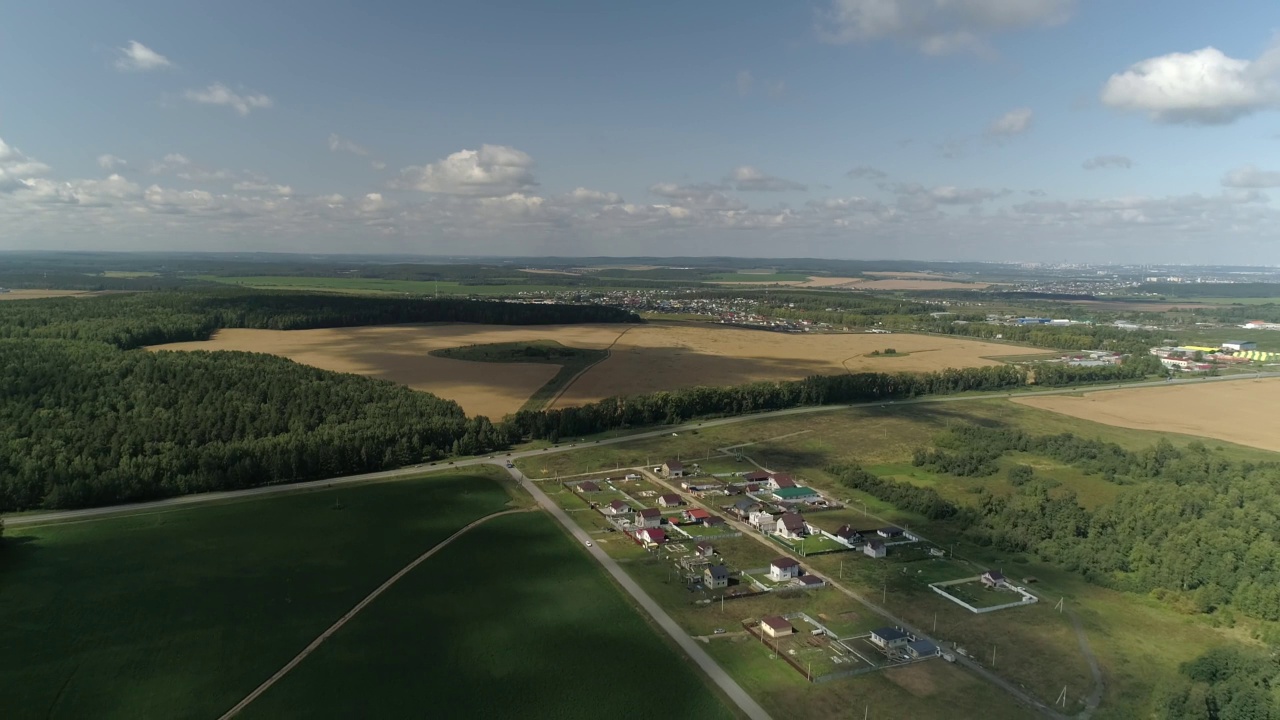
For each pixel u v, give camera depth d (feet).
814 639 371.97
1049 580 451.94
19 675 322.14
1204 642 379.14
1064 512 526.57
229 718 298.97
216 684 321.32
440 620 381.60
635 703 314.96
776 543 502.38
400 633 367.45
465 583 424.46
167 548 458.91
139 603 387.96
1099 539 489.67
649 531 490.90
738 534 516.73
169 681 322.34
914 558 480.23
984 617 401.08
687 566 457.68
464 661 344.08
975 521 540.11
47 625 363.76
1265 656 353.31
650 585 429.79
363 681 326.24
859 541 504.02
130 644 350.02
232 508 532.32
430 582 424.87
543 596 411.34
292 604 393.70
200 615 378.73
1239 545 445.37
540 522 524.93
